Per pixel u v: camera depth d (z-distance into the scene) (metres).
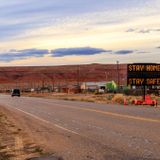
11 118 33.19
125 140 17.58
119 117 30.78
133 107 46.00
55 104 57.50
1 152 15.07
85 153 14.45
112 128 22.89
